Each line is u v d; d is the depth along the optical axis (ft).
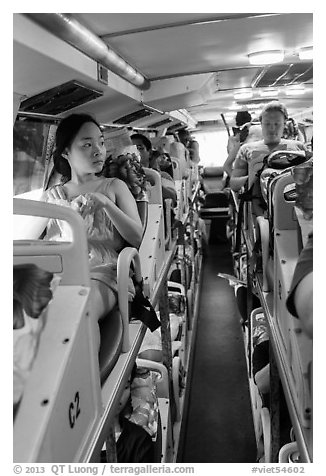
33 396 3.75
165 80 13.32
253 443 12.60
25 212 4.87
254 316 11.99
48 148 10.07
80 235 4.89
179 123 24.36
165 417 10.56
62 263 4.93
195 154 30.81
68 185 8.95
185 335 15.61
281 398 8.65
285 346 6.37
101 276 7.07
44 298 4.21
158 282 10.04
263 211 11.75
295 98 23.35
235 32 9.12
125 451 7.80
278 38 10.11
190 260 20.93
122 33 8.04
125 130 14.14
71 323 4.33
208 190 36.09
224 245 35.35
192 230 23.17
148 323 7.73
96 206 8.34
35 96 7.58
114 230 8.45
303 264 4.72
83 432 4.43
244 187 14.11
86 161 8.63
